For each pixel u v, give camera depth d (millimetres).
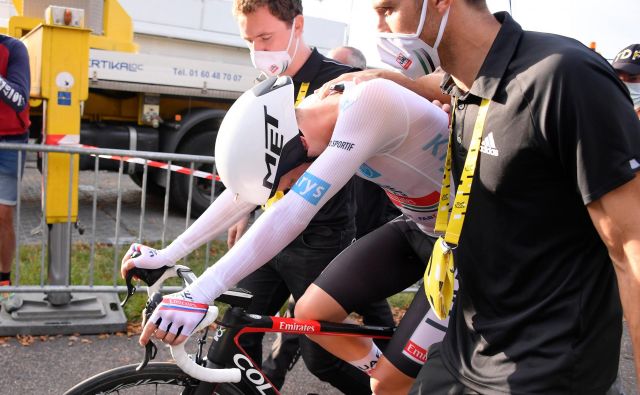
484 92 1367
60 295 3828
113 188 8258
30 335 3645
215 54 7926
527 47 1350
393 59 1523
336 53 3533
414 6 1409
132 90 6469
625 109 1218
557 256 1377
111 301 4078
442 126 1835
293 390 3277
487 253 1457
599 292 1377
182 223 6750
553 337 1373
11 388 3074
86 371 3320
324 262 2395
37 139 6723
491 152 1368
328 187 1644
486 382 1466
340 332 2070
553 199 1333
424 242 2121
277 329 1969
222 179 1758
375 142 1690
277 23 2295
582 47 1297
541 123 1264
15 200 4016
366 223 3082
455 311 1668
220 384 1933
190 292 1610
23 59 3986
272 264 2473
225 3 7828
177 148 6918
